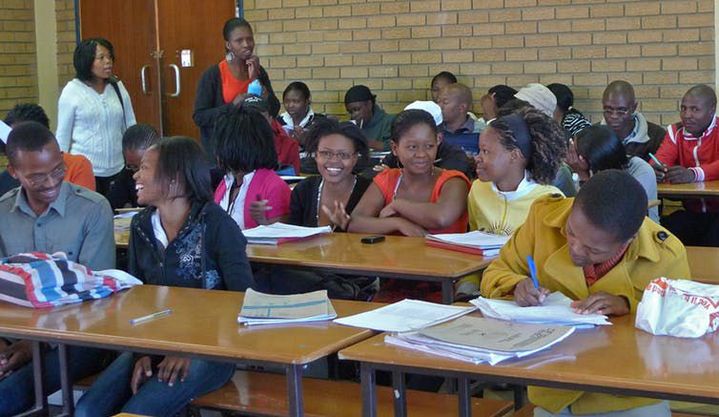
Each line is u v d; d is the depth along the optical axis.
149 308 2.80
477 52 7.39
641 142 5.99
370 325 2.49
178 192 3.09
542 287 2.58
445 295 3.17
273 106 6.07
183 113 8.52
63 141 6.22
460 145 6.38
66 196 3.33
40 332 2.60
